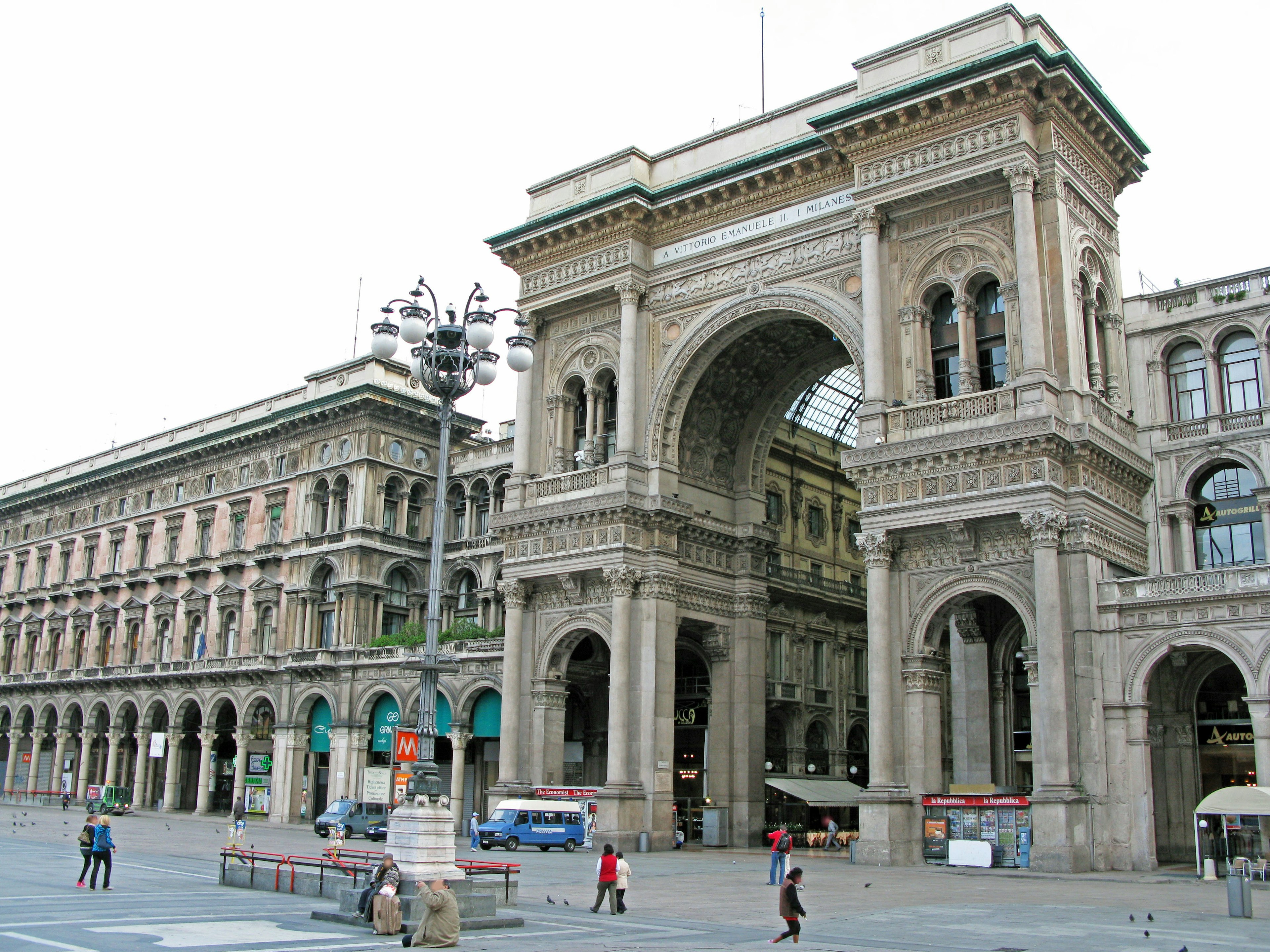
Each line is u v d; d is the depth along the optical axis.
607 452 53.06
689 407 52.41
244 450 83.25
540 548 51.75
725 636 53.47
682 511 50.44
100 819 26.92
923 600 40.53
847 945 19.72
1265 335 42.69
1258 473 41.72
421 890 19.31
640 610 49.00
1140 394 44.72
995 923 23.03
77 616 93.31
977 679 45.19
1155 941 20.19
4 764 99.25
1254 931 21.73
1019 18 42.44
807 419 71.69
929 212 43.44
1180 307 44.69
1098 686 37.41
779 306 47.81
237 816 70.94
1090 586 37.81
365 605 72.19
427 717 23.11
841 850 53.03
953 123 42.41
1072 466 38.72
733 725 52.84
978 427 39.62
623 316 51.53
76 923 20.28
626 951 18.62
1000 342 42.06
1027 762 45.69
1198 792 40.38
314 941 18.81
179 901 24.53
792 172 48.16
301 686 72.50
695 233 51.38
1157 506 43.31
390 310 26.02
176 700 81.94
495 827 46.22
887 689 40.09
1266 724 34.97
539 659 51.53
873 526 41.31
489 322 25.36
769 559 66.19
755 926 22.92
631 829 46.47
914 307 43.06
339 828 40.28
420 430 77.94
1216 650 36.75
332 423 76.81
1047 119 41.25
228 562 80.81
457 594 74.25
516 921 22.27
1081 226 42.47
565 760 59.22
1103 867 36.06
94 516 96.62
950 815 38.41
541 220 54.19
